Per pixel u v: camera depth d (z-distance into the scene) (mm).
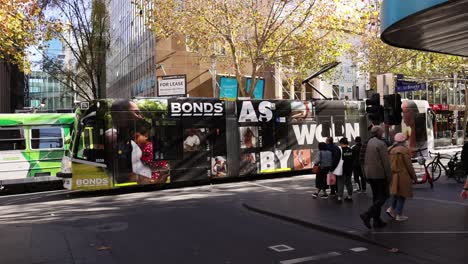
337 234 8258
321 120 19625
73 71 37156
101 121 14781
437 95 48375
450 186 14234
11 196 15359
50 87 86125
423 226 8352
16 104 54000
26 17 20359
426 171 14203
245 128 17672
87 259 6871
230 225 9391
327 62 26250
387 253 6852
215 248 7438
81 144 14508
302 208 10844
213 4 22125
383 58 34781
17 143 16266
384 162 8078
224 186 16328
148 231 8938
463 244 6992
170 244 7789
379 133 8336
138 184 15219
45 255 7070
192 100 16594
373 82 37844
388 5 9164
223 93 31328
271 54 24172
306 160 19047
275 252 7117
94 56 31344
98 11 30844
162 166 15734
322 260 6598
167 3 22766
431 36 10328
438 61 36031
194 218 10266
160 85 30000
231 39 22688
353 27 25469
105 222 10055
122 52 47969
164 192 15125
